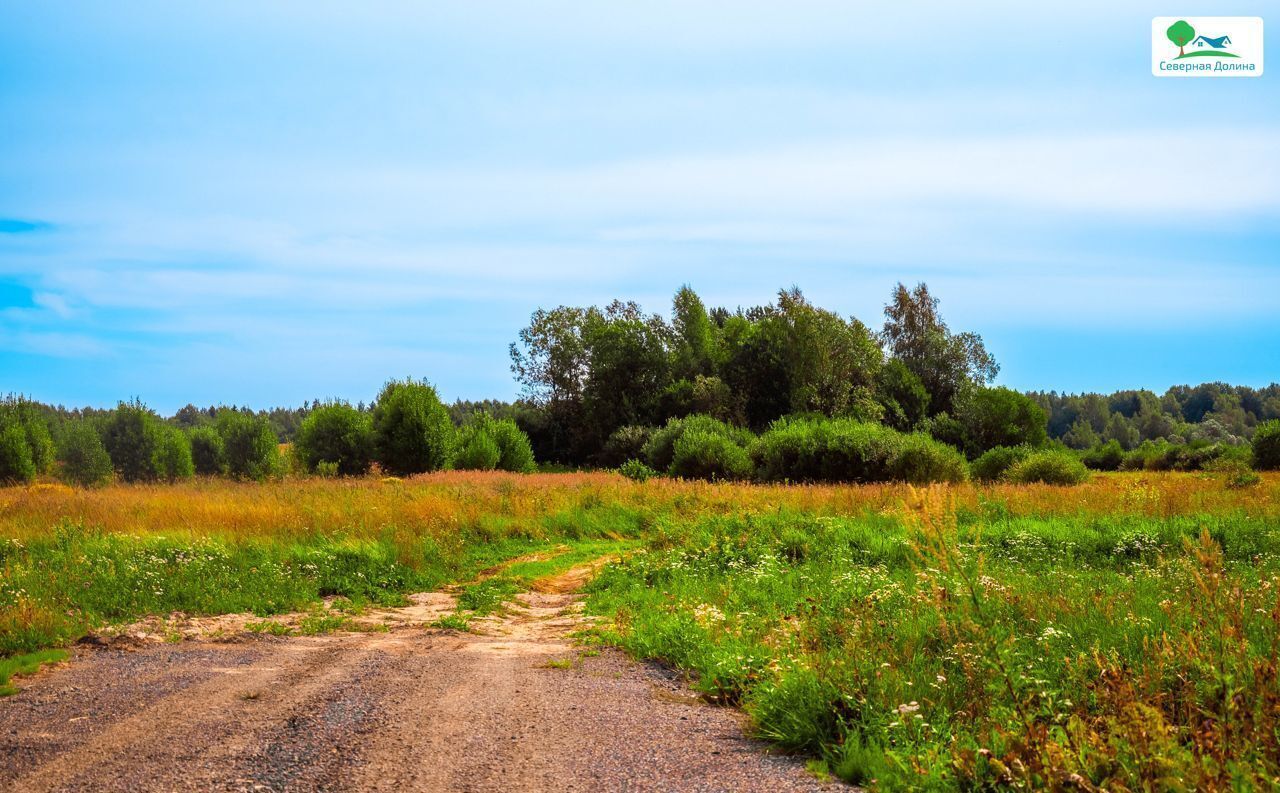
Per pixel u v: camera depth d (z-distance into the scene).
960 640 6.00
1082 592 8.34
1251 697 4.11
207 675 7.14
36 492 25.31
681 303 76.50
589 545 18.91
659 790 4.35
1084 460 69.81
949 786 4.10
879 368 67.06
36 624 8.65
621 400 68.12
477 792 4.31
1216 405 149.25
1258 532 13.38
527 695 6.49
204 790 4.28
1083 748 4.07
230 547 14.26
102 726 5.46
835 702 5.39
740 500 22.11
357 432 46.56
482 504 21.81
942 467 32.31
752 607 9.81
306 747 5.04
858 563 12.76
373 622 10.45
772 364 64.38
